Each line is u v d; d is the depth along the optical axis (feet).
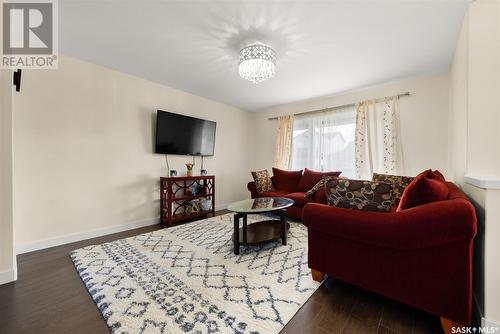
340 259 4.91
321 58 8.13
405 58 8.12
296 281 5.48
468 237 3.51
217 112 14.23
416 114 9.96
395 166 10.33
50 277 5.71
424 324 4.07
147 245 7.85
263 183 12.98
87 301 4.73
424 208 3.88
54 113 7.95
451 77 8.49
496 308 3.78
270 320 4.11
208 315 4.21
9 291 5.06
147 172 10.73
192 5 5.53
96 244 8.01
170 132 11.29
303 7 5.53
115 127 9.56
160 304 4.55
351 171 12.02
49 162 7.85
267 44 7.18
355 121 11.79
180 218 11.00
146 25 6.36
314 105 13.48
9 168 5.43
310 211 5.13
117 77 9.59
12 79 5.48
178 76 10.15
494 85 4.72
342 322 4.12
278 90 11.78
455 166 7.37
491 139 4.72
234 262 6.51
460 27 6.20
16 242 7.18
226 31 6.59
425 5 5.38
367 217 4.37
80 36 6.93
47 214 7.80
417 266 3.99
